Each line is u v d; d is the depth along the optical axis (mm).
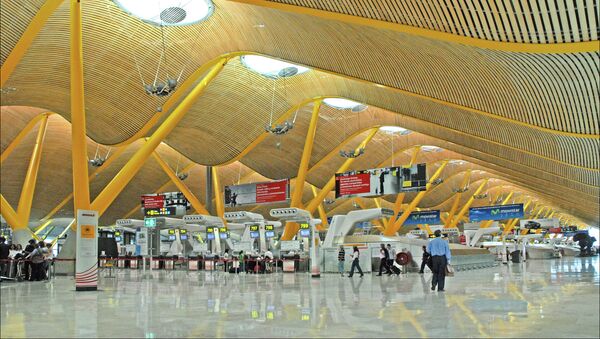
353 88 29141
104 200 19828
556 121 18109
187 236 39406
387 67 19266
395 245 29953
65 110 28547
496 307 10031
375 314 9102
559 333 6949
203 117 32000
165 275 26922
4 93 25984
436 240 14453
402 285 17391
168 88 20625
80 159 17203
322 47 19984
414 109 26969
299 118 37750
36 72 23656
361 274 25172
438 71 17984
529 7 11242
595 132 17859
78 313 9586
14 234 35875
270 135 38844
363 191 34094
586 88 15898
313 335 6883
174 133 33969
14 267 21250
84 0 20906
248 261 30094
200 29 23516
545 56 14258
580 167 24859
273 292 14516
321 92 31297
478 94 18469
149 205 39906
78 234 16406
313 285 17797
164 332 7246
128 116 26547
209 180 46406
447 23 12414
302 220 27094
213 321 8328
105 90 25234
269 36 21438
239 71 29766
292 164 43375
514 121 19203
